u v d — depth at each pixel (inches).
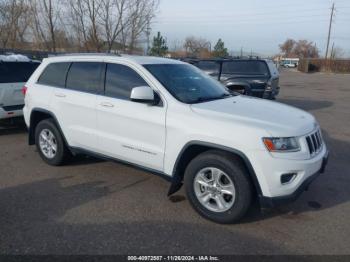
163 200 175.0
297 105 548.1
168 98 164.1
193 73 198.8
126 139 177.8
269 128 141.9
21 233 141.9
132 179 202.5
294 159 140.4
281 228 149.2
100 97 187.3
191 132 152.1
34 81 227.0
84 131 196.4
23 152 254.7
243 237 141.6
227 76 454.0
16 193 181.9
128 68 181.6
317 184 198.8
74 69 206.1
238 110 158.9
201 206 155.4
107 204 169.8
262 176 139.5
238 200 144.9
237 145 141.6
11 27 690.8
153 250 131.9
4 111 287.9
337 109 503.8
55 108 209.9
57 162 219.6
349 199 179.5
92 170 216.8
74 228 146.5
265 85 440.5
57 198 176.1
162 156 164.4
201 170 153.4
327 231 147.3
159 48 1830.7
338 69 2103.8
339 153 263.6
